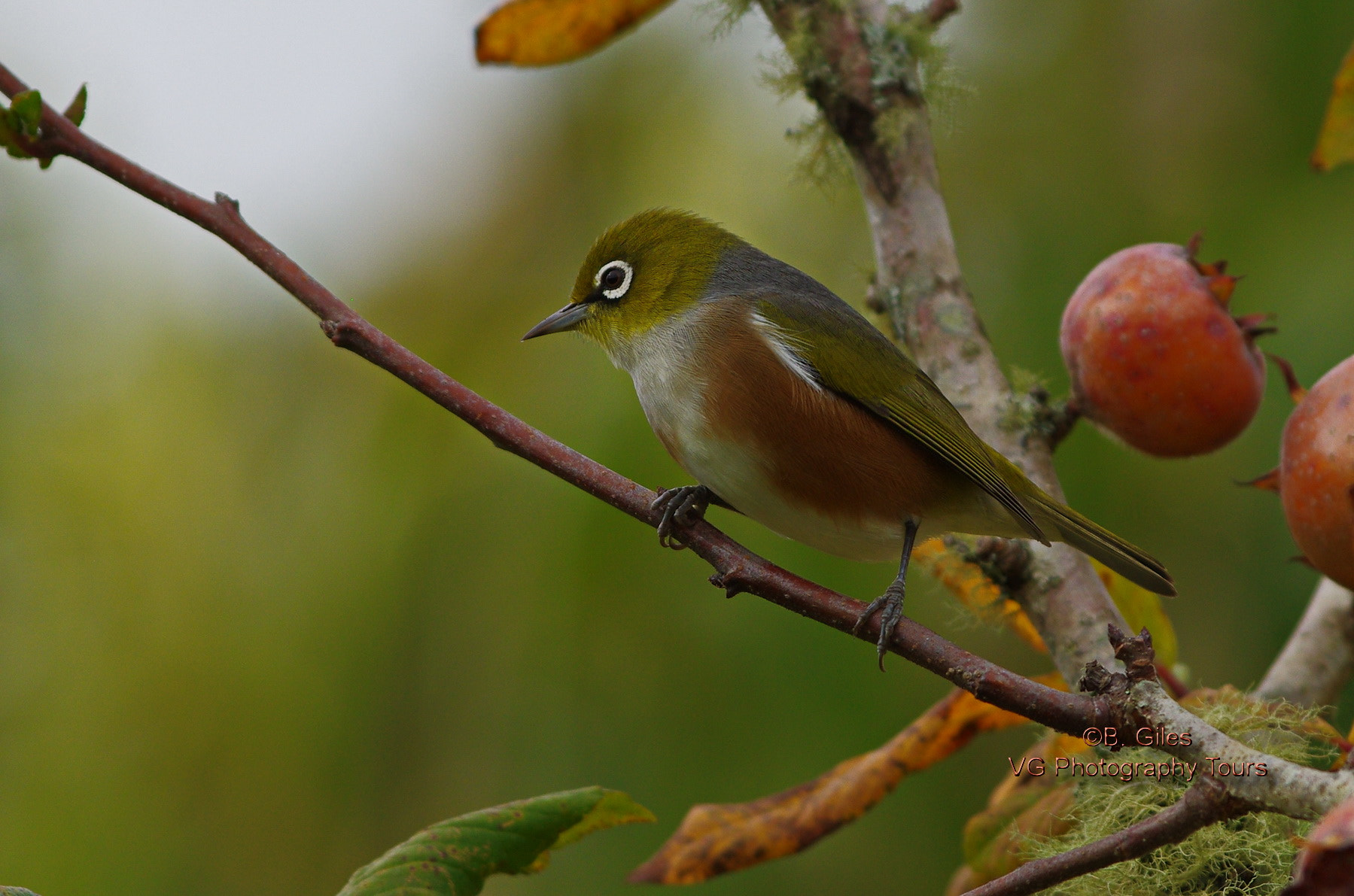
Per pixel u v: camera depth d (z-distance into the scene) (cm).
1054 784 691
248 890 989
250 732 1019
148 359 1206
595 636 974
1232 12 1124
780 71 791
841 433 827
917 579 1009
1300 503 599
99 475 1148
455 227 1187
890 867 1005
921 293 762
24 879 995
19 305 1227
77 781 1036
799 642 961
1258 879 568
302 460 1119
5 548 1109
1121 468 1043
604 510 980
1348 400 591
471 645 991
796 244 1145
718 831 734
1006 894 483
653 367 900
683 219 951
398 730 999
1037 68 1152
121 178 620
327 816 992
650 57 1201
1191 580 1043
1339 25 1092
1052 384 1049
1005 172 1133
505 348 1116
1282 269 1047
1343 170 1055
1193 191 1097
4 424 1173
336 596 1031
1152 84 1128
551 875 984
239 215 632
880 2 790
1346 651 718
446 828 605
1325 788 432
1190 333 685
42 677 1068
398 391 1100
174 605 1077
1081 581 701
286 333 1187
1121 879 584
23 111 595
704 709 962
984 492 791
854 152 774
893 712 952
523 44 868
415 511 1034
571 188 1191
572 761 969
